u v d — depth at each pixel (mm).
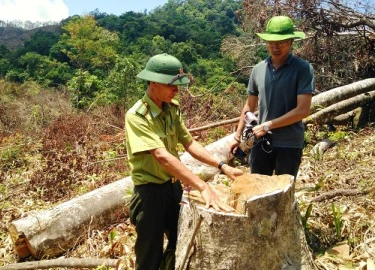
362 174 4922
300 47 10586
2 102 12359
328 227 3633
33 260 4098
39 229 4055
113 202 4531
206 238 2443
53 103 14469
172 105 2697
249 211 2354
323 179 4754
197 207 2449
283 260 2516
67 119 9609
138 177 2623
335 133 7070
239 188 2516
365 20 9164
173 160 2447
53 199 5500
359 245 3254
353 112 8234
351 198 4176
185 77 2465
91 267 3637
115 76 13891
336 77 9695
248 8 10805
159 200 2637
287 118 3107
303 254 2637
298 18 9789
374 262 3082
